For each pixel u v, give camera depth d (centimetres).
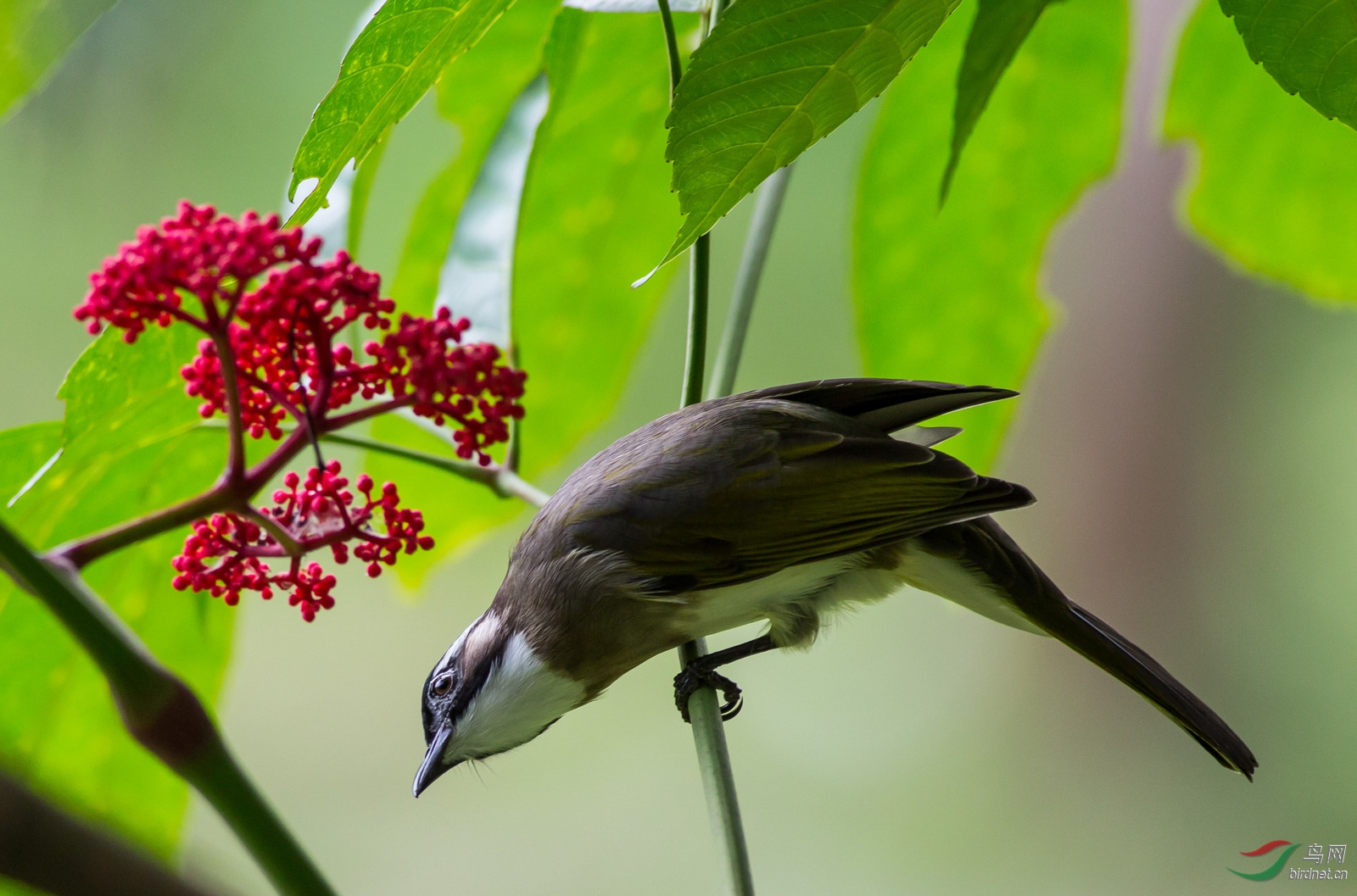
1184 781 438
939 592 335
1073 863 433
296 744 450
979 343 334
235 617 331
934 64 331
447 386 326
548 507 335
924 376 334
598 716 457
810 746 461
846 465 333
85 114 354
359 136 323
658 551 333
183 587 326
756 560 333
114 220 362
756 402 334
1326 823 427
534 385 336
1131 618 457
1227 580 451
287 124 360
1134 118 346
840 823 438
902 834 439
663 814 435
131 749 329
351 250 330
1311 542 445
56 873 215
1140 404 450
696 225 322
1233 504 449
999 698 463
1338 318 435
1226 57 331
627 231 335
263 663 460
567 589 334
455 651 336
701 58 316
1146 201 427
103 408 327
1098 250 439
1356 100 303
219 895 234
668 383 432
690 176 322
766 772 452
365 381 327
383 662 463
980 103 325
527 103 332
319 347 326
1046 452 459
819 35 316
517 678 335
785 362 436
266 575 327
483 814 435
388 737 449
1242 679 445
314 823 430
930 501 333
